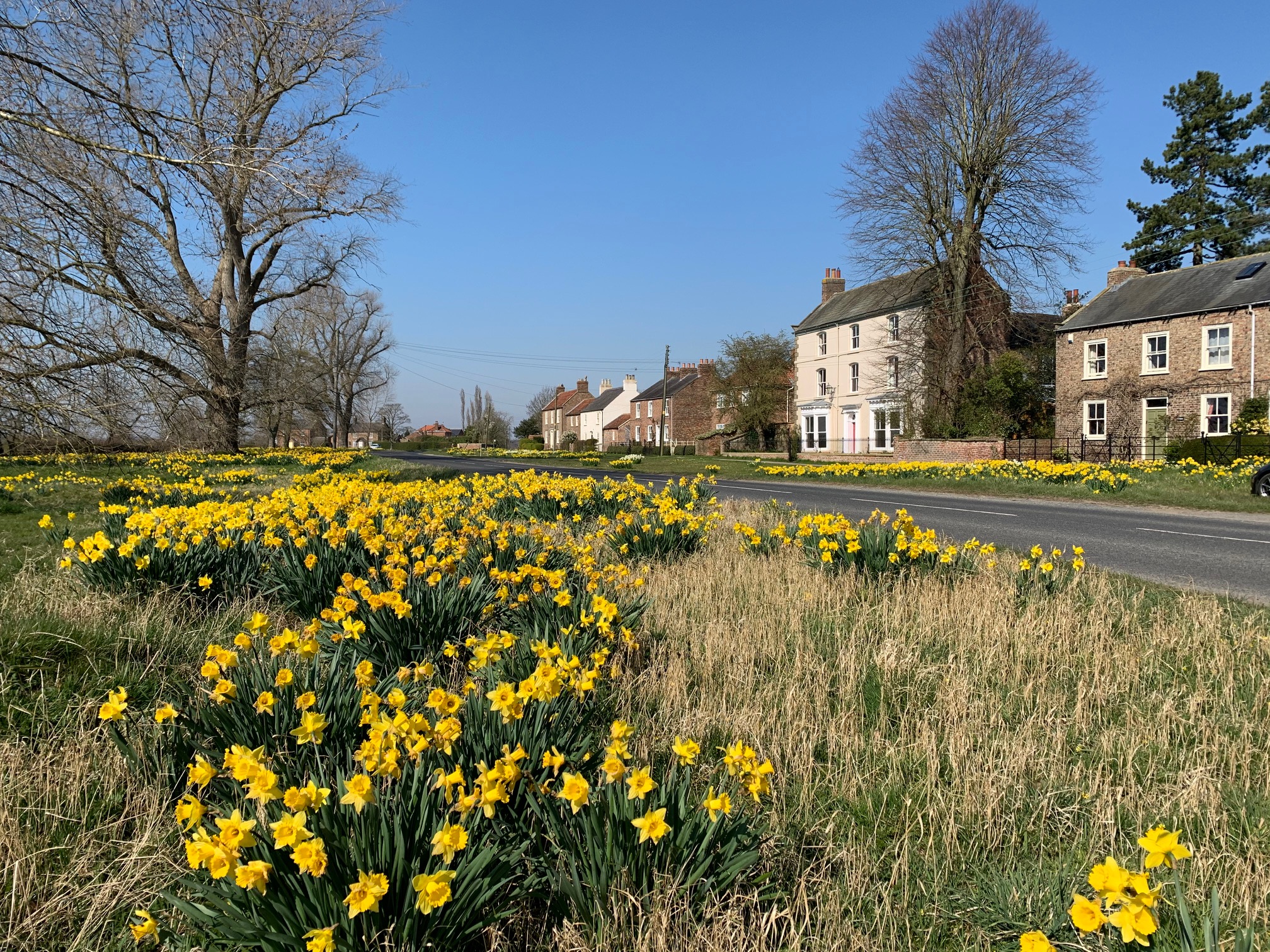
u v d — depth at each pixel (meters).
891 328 40.84
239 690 3.31
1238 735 3.79
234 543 6.34
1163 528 11.63
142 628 4.73
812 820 3.14
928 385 36.06
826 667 4.68
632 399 77.19
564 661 3.42
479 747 2.75
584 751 3.09
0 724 3.62
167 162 8.61
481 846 2.43
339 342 67.81
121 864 2.70
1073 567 7.02
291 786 2.78
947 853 2.90
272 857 2.12
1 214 7.77
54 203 8.09
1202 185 44.78
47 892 2.60
